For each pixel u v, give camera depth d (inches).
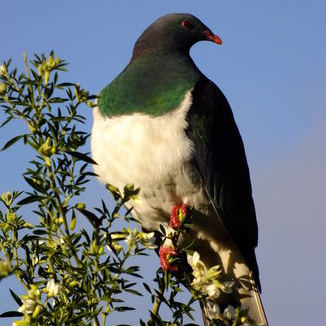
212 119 355.9
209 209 369.4
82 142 234.5
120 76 356.8
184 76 354.3
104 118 347.6
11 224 263.7
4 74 235.3
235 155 382.0
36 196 231.9
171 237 291.0
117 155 343.0
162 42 384.2
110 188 233.3
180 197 356.2
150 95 343.0
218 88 376.5
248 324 262.8
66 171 234.1
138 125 336.2
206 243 390.6
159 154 336.5
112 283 237.1
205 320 339.9
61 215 238.5
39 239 255.9
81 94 233.3
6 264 161.3
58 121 229.9
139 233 239.5
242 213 386.3
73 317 235.0
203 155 350.0
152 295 249.1
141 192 353.7
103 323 238.2
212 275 254.4
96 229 234.2
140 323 239.6
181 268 296.0
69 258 245.1
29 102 233.0
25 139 226.8
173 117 338.3
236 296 389.4
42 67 233.1
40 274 251.8
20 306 237.3
